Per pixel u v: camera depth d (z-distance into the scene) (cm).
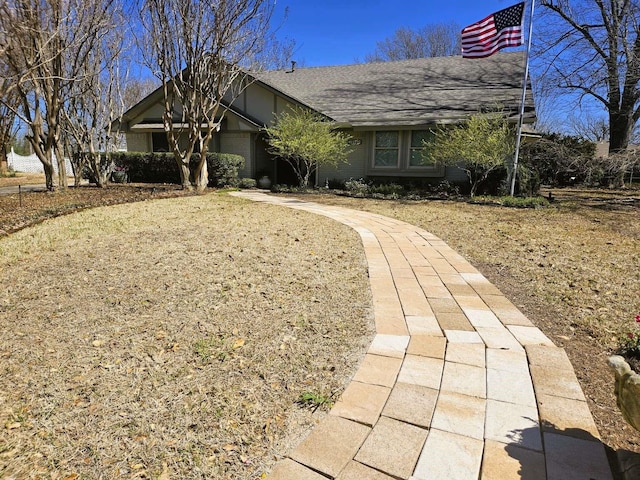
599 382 224
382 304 341
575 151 1483
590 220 766
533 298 359
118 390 218
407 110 1223
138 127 1438
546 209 894
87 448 176
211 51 1030
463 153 990
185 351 259
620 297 359
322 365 243
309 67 1694
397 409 199
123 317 308
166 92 1062
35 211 744
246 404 206
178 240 539
